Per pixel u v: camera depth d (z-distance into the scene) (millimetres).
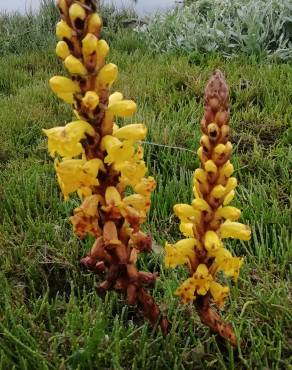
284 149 724
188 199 620
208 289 356
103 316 425
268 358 398
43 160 756
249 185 649
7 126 850
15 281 515
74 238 551
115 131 325
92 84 304
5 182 673
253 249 546
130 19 1702
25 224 602
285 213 569
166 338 396
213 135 326
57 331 448
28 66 1281
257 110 844
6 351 406
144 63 1188
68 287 515
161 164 689
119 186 334
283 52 1144
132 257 357
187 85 969
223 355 402
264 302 436
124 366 404
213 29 1249
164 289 465
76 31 295
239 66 1061
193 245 350
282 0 1261
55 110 941
